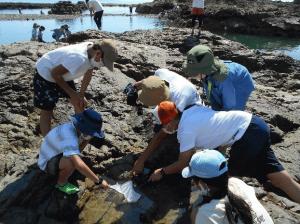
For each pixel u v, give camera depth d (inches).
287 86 176.9
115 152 96.7
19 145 99.7
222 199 58.9
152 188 86.0
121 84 130.2
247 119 75.0
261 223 56.4
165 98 78.1
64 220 77.1
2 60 142.5
